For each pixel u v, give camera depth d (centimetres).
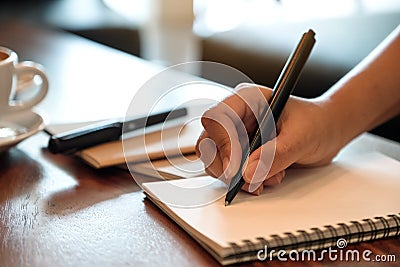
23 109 74
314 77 145
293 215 50
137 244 47
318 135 58
